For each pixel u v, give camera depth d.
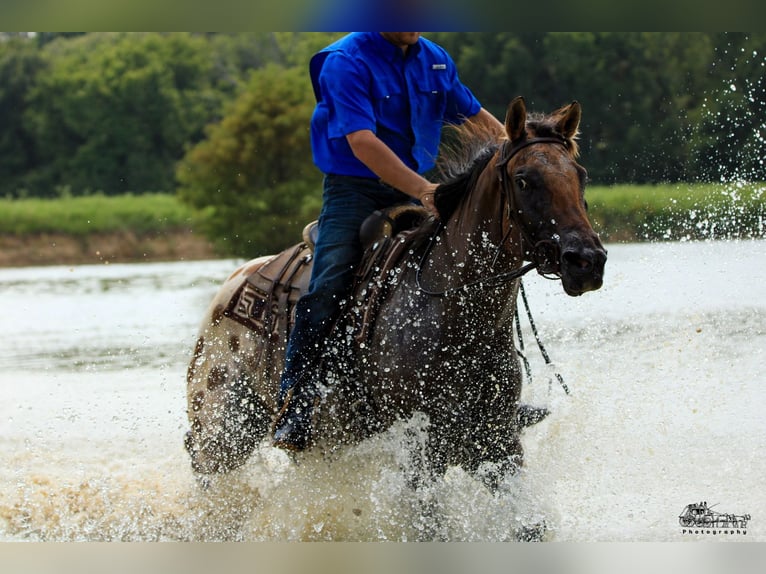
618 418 10.60
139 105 85.25
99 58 88.81
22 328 24.61
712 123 34.53
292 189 52.75
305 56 83.12
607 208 34.84
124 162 85.88
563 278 6.48
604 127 56.59
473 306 7.37
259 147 53.28
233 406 9.11
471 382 7.52
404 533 7.74
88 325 24.39
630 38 56.31
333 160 8.43
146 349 20.12
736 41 43.19
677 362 13.05
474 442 7.68
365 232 8.23
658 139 54.81
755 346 13.73
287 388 8.25
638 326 15.82
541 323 17.95
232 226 53.44
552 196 6.66
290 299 8.78
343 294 8.23
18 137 89.69
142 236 62.62
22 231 63.75
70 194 84.69
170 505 10.00
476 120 8.53
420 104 8.48
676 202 31.30
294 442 8.18
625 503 8.80
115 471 11.40
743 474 9.29
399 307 7.74
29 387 16.44
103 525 9.58
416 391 7.55
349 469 8.38
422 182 7.83
